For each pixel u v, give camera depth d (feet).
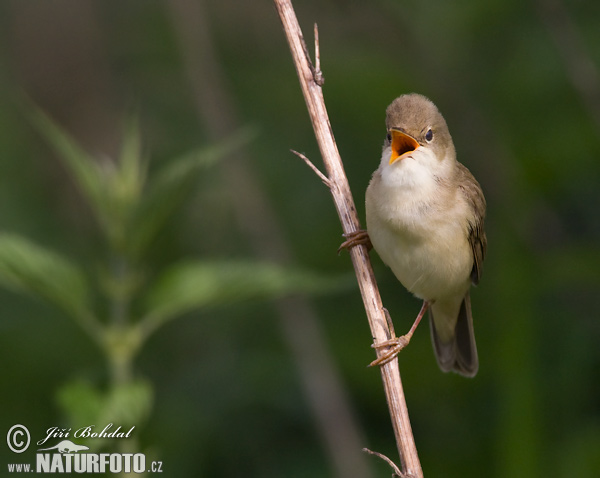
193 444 31.32
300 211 37.47
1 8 43.68
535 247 34.04
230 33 42.55
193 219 37.04
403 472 20.15
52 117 42.45
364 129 36.91
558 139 35.53
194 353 34.86
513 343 31.73
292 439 32.55
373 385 33.71
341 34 40.06
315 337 32.30
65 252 34.86
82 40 43.60
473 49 37.88
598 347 33.55
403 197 24.32
